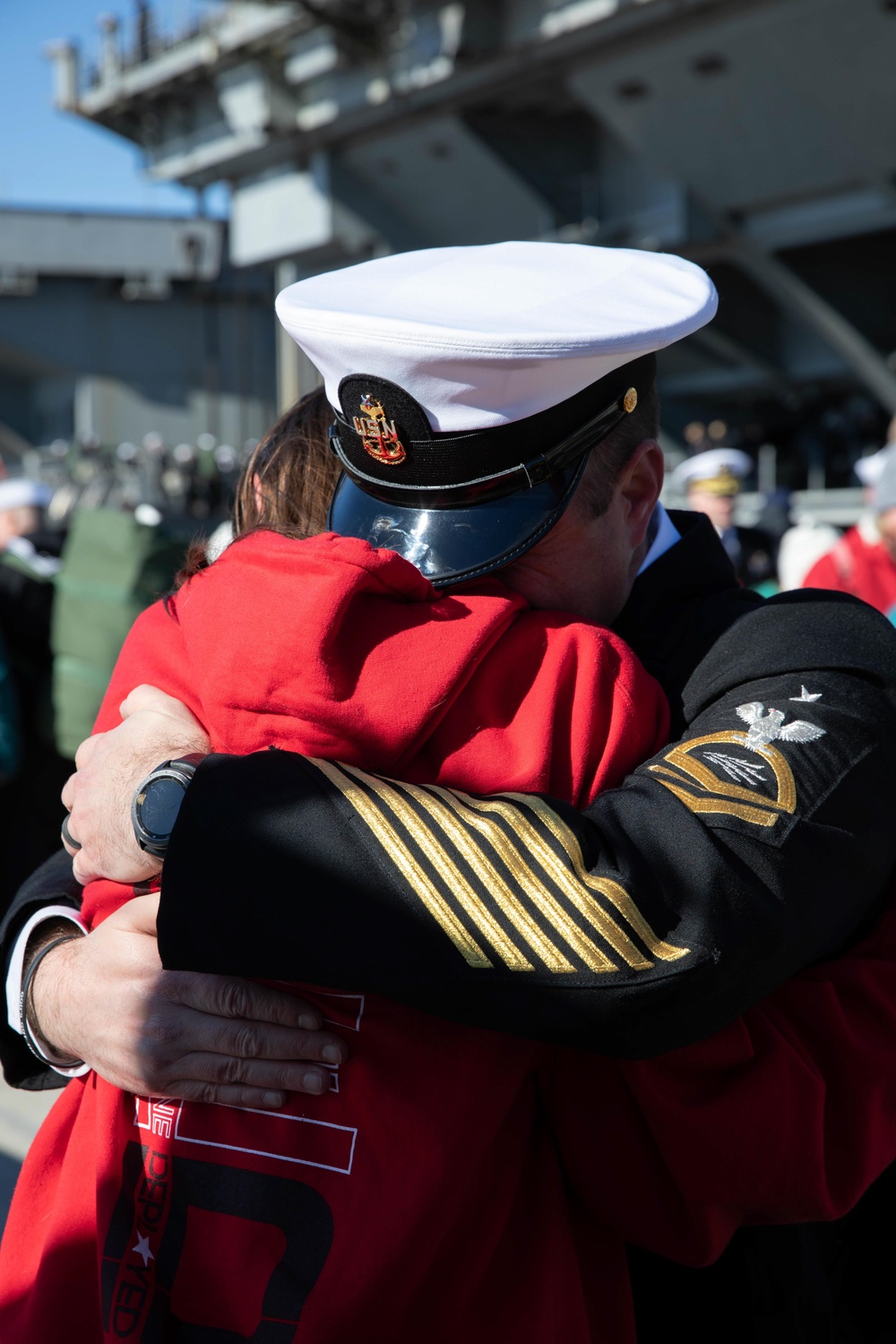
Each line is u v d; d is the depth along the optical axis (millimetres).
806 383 22375
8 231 27938
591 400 988
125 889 975
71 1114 1038
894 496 3869
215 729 927
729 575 1157
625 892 792
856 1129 908
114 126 22141
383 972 791
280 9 17203
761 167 16125
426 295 1007
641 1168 880
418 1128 835
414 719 873
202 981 868
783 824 836
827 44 13539
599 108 16250
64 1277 928
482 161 17953
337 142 18906
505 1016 788
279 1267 828
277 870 807
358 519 1027
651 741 951
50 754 3939
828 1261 1112
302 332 992
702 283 1032
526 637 937
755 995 830
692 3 13633
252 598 912
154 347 30188
